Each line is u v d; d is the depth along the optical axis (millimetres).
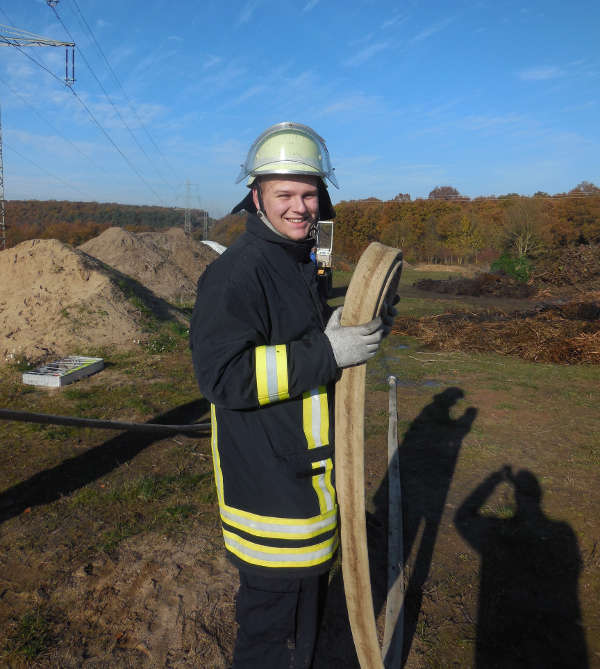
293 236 1453
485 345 9586
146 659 2256
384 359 8789
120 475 4129
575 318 11898
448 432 5109
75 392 6457
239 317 1296
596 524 3367
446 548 3117
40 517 3469
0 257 10797
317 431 1438
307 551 1399
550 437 4984
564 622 2486
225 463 1473
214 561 2988
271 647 1448
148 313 10266
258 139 1475
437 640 2371
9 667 2193
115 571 2885
